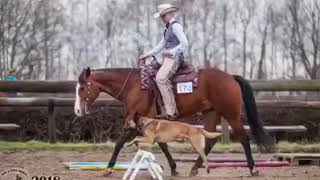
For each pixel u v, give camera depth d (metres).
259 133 11.57
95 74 11.64
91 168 12.05
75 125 18.25
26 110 18.66
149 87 11.31
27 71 50.47
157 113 11.40
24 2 45.34
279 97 22.94
